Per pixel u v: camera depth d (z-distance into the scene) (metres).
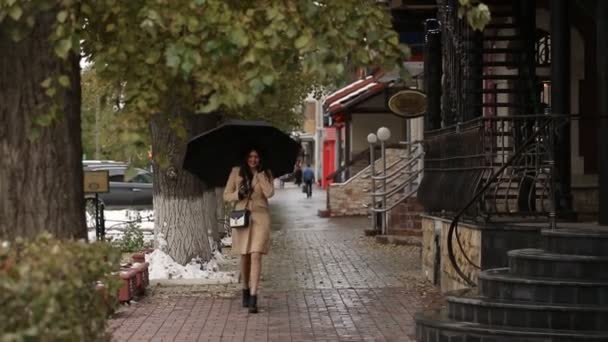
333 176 42.97
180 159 16.92
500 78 15.93
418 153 28.84
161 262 16.77
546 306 9.74
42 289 5.10
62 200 7.29
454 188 13.78
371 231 28.00
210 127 19.33
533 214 12.37
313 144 90.56
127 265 15.27
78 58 7.39
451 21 15.92
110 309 6.83
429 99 19.12
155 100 7.11
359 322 12.72
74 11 6.89
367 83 45.97
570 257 10.28
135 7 7.16
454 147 14.09
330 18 7.25
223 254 22.12
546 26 19.39
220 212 25.75
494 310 9.95
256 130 14.22
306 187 59.84
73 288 5.63
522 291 10.14
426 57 19.39
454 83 15.98
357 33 7.30
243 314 13.52
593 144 18.92
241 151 14.17
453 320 10.30
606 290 9.90
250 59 6.89
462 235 13.19
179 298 15.02
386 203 27.12
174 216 17.03
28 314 5.04
